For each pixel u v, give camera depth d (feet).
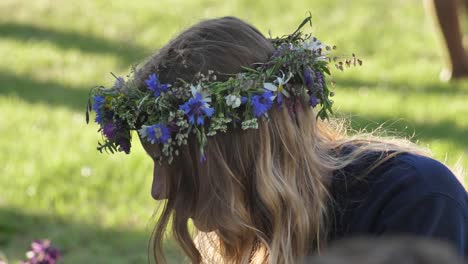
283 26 44.19
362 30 42.70
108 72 37.27
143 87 9.08
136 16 46.83
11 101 32.65
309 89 8.95
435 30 34.37
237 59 8.84
